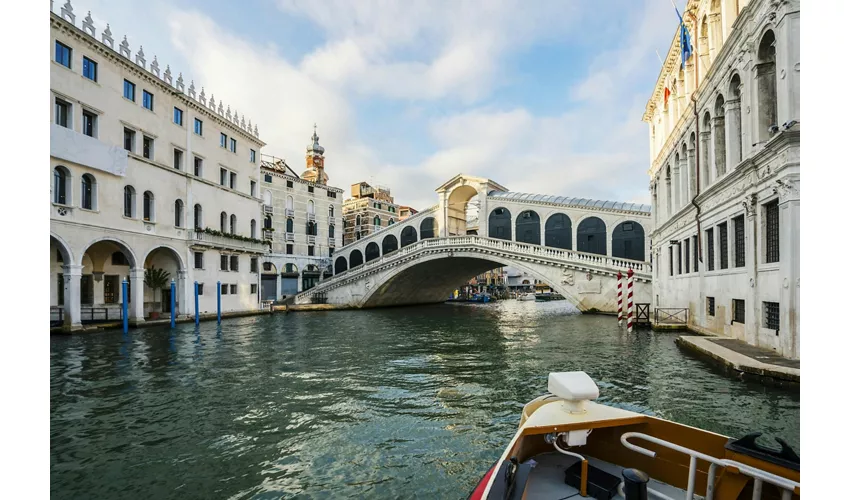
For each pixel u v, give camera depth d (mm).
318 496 5426
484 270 47344
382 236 48406
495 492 3297
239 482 5801
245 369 12492
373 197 63094
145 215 23719
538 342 17250
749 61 11906
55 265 21906
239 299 31516
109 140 21422
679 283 20219
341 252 51250
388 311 37844
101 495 5504
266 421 8055
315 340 18609
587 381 4676
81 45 20125
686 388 9352
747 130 12102
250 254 32688
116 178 21547
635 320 20875
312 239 50375
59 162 18688
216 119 29594
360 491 5527
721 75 14344
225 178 30688
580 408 4648
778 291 10453
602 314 28500
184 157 26531
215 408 8836
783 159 10016
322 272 50438
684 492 4145
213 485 5730
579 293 29297
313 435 7355
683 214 19359
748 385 9344
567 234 36031
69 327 19609
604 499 3898
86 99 20281
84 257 23688
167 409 8797
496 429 7500
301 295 41969
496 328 22953
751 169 11766
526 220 38156
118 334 20203
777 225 10914
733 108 13695
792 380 8773
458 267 42406
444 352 15211
